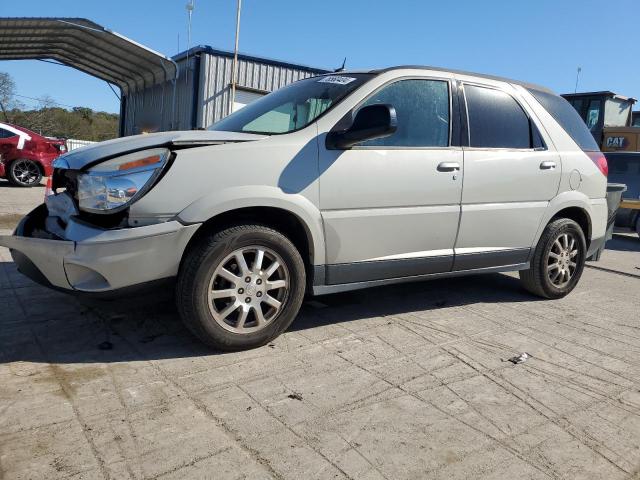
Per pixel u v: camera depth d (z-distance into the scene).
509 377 3.35
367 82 3.91
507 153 4.50
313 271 3.67
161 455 2.36
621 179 11.62
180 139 3.24
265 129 3.90
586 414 2.95
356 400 2.94
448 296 5.12
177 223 3.15
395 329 4.08
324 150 3.60
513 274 6.22
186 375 3.12
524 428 2.77
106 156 3.17
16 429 2.49
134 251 3.08
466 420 2.81
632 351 3.94
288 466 2.34
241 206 3.30
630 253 9.41
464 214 4.25
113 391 2.89
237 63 18.94
